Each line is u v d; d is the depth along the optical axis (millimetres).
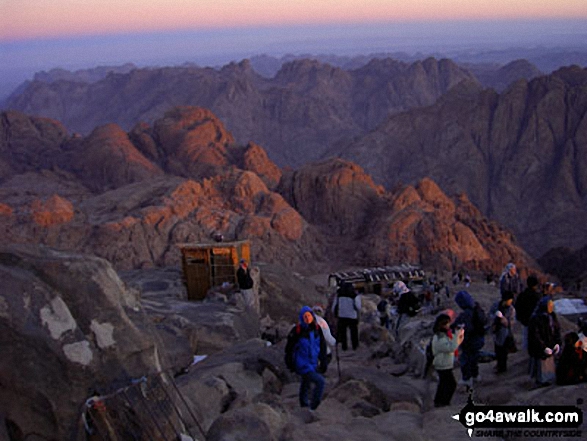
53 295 6977
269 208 89375
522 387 11094
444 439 8680
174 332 15070
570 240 165625
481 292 40812
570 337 10492
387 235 86125
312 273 80250
